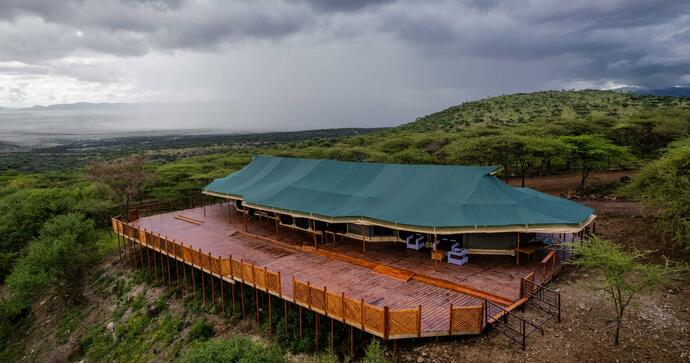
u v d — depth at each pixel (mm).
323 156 57594
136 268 28812
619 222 26406
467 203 20875
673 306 15320
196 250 23094
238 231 28312
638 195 25516
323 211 23344
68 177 70188
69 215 31703
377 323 13984
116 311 25266
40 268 27891
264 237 26422
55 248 27922
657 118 47969
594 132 50656
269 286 18000
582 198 34281
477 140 40906
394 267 20094
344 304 14953
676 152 24266
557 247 21953
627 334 13828
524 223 19094
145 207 45812
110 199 43156
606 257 13781
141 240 27109
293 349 16797
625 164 45812
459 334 14117
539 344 13602
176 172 53094
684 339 13359
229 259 19906
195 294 22984
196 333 19984
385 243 23969
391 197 23312
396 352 14250
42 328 28016
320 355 16016
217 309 21219
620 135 48969
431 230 19453
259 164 34531
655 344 13227
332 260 21969
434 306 16172
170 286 24875
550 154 36688
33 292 29438
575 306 15883
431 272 19266
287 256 22953
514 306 15539
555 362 12711
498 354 13305
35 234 37906
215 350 12438
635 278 17609
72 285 29359
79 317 26781
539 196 22797
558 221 19094
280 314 18859
